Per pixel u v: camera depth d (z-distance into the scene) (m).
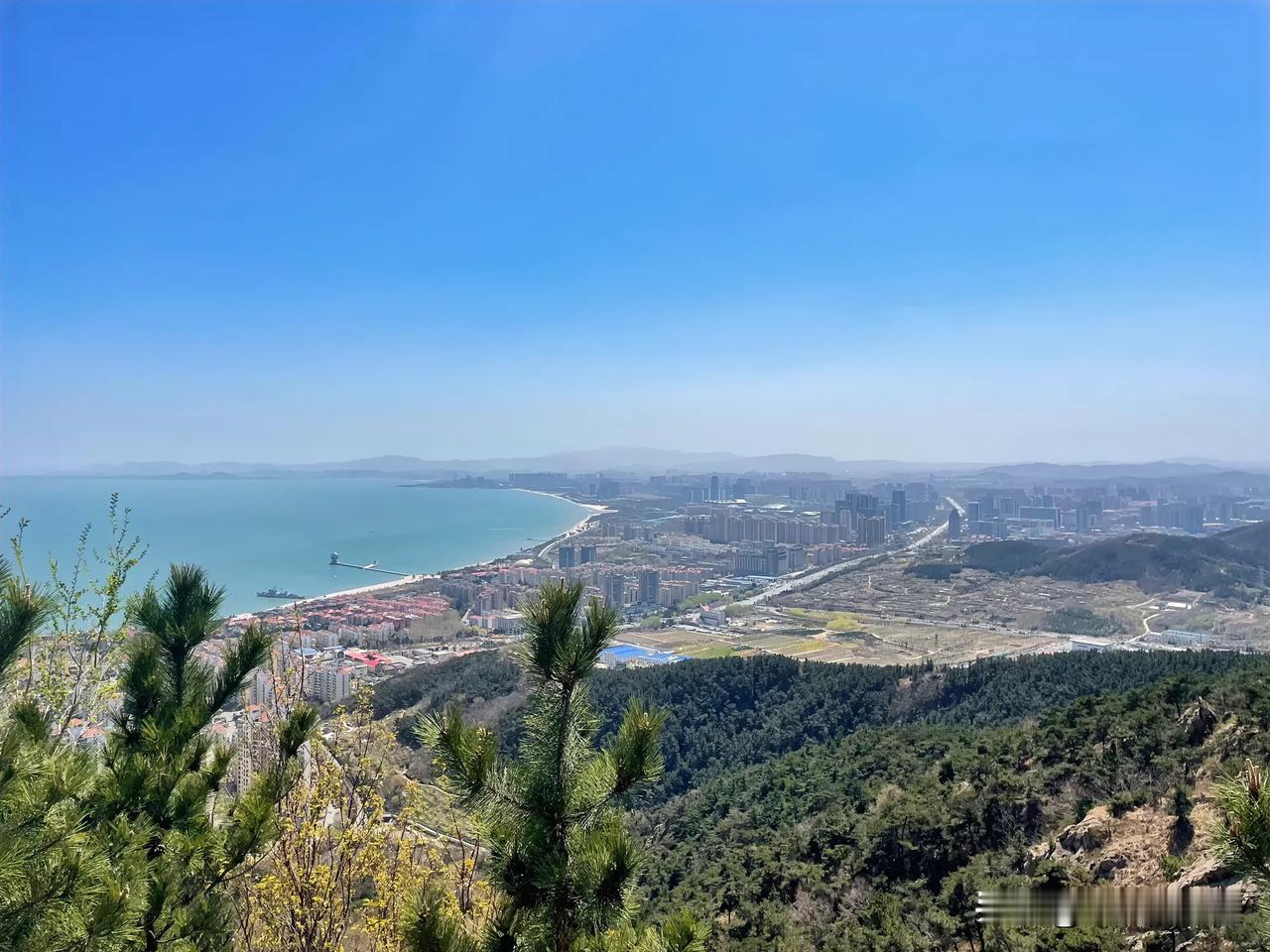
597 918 3.45
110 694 5.64
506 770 3.71
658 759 3.69
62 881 3.25
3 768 3.24
